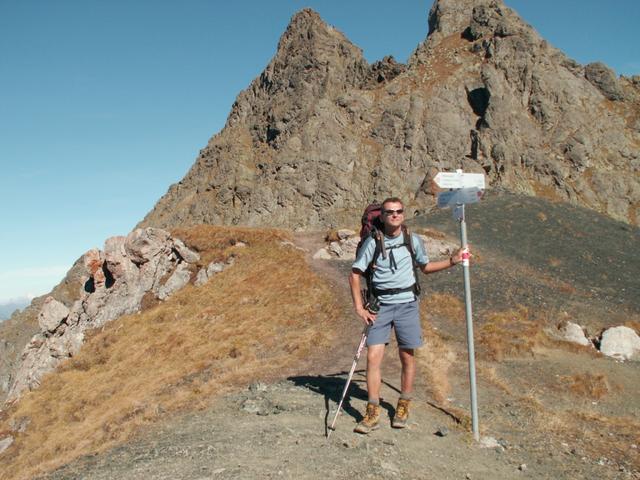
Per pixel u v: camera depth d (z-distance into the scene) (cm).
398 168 11631
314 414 906
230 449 741
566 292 2978
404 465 705
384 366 1451
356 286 769
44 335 3822
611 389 1630
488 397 1288
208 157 13125
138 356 2505
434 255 3628
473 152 11412
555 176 10850
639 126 12038
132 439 945
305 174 11575
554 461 865
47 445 1717
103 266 3947
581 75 12888
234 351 1828
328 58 13312
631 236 4909
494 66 12375
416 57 13850
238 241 3947
